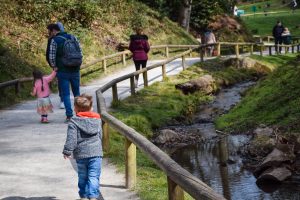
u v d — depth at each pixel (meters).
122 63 25.16
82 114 6.02
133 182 7.19
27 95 17.27
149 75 21.52
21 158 8.89
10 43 19.91
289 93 14.31
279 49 33.44
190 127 14.23
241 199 8.50
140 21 30.25
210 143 12.39
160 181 7.68
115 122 7.74
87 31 24.75
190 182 4.47
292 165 9.88
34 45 21.03
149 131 13.07
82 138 6.00
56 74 11.23
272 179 9.27
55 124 11.88
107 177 7.76
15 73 18.28
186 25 35.91
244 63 24.52
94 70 22.44
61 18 24.03
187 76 20.84
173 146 12.17
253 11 81.31
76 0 25.42
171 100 16.48
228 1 42.62
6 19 21.58
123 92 17.47
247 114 14.34
